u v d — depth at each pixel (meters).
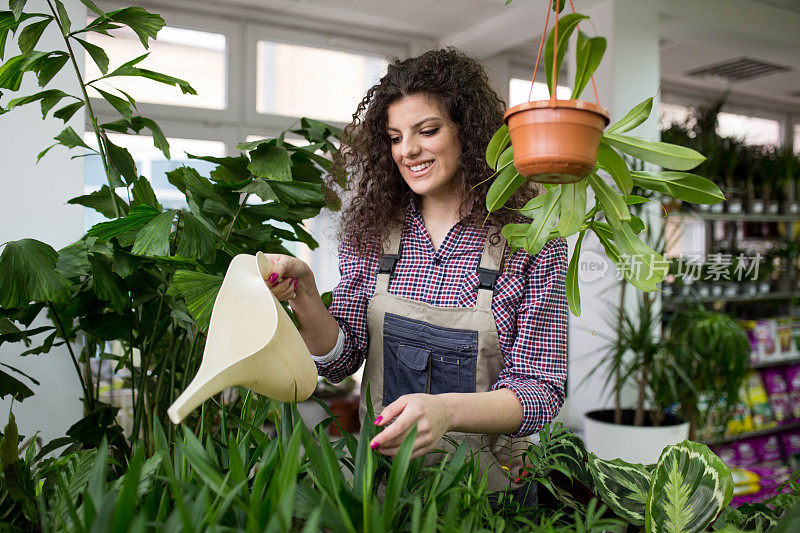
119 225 1.37
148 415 1.64
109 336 1.57
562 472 1.02
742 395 4.02
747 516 0.93
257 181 1.53
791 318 4.53
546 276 1.38
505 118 0.70
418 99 1.35
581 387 4.29
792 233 4.85
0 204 2.20
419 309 1.44
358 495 0.74
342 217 1.67
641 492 0.98
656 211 3.50
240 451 0.84
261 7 4.21
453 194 1.50
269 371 0.83
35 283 1.34
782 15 4.72
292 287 1.25
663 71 6.08
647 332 3.12
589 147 0.66
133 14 1.47
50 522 0.76
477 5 4.24
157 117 3.93
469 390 1.40
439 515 0.77
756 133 7.18
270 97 4.40
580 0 4.00
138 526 0.53
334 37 4.60
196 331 1.49
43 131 2.26
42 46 2.27
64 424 2.25
